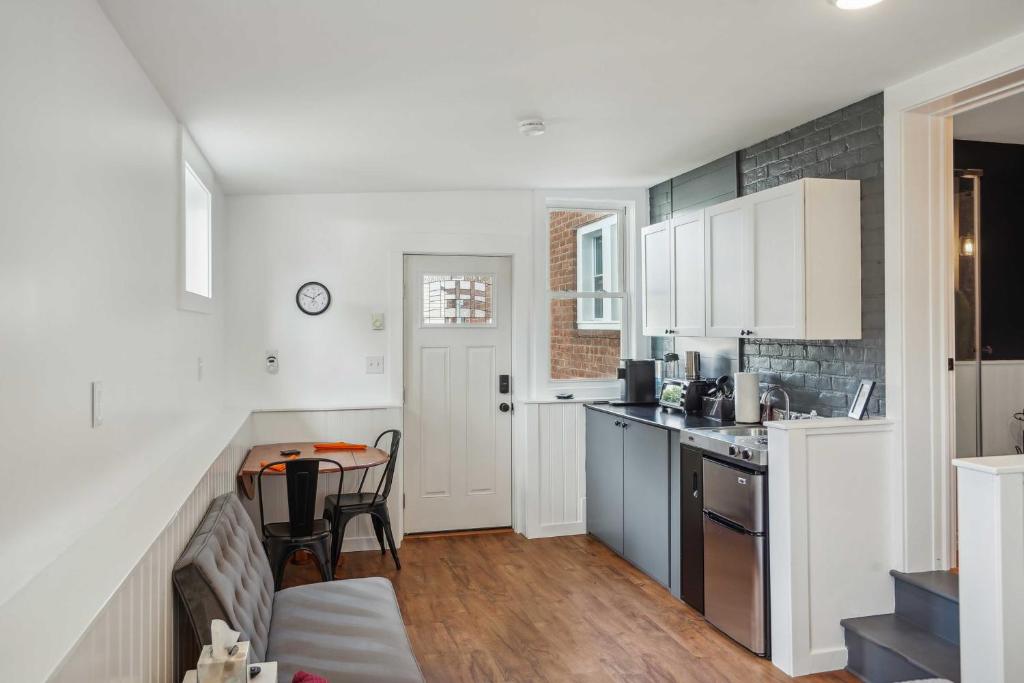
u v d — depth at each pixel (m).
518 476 5.21
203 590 1.93
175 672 1.95
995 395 4.16
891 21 2.34
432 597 3.96
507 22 2.17
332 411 4.85
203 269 3.91
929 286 3.16
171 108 2.81
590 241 5.48
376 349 4.98
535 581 4.20
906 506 3.14
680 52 2.51
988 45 2.60
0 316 1.27
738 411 3.93
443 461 5.20
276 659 2.31
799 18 2.27
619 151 4.02
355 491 4.83
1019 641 2.29
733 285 3.79
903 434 3.13
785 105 3.28
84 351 1.75
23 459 1.37
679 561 3.85
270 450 4.55
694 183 4.64
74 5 1.70
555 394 5.26
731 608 3.38
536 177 4.68
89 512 1.77
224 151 3.55
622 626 3.56
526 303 5.19
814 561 3.07
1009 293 4.20
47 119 1.52
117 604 1.31
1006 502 2.29
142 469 2.31
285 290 4.86
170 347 2.79
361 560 4.62
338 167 4.04
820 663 3.07
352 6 2.00
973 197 4.05
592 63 2.58
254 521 4.64
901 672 2.81
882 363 3.24
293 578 4.27
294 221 4.87
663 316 4.59
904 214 3.11
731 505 3.36
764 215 3.52
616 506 4.59
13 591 1.30
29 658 0.97
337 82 2.61
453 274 5.19
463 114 3.12
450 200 5.07
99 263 1.87
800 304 3.26
